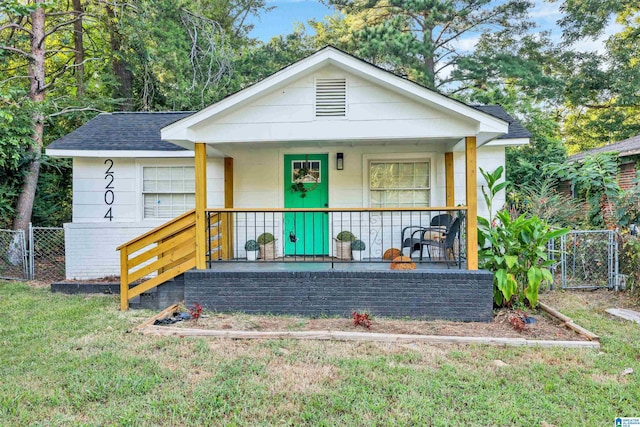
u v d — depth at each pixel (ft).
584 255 23.29
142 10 38.91
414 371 11.90
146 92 44.09
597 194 28.50
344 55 17.31
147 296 19.22
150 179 26.20
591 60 57.41
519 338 14.56
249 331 15.26
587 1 54.90
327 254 25.22
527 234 18.16
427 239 22.30
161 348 13.70
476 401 10.18
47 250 28.68
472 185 17.78
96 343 14.17
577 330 15.24
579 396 10.46
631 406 9.96
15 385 10.96
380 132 18.13
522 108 47.78
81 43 44.06
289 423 9.23
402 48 47.16
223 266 19.65
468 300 17.20
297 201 25.49
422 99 17.47
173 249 19.43
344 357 12.94
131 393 10.56
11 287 24.23
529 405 10.02
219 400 10.16
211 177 25.67
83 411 9.75
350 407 9.86
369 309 17.66
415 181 24.91
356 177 25.03
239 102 17.85
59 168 36.24
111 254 25.57
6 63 38.11
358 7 53.98
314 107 18.33
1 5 26.13
